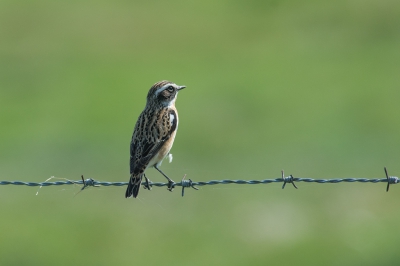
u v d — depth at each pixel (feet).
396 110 78.38
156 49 111.45
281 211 56.13
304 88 89.10
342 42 109.91
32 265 49.65
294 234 52.80
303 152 68.08
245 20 124.98
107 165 65.31
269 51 109.19
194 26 122.83
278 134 73.00
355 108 80.48
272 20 125.08
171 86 35.35
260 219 54.95
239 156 67.51
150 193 57.67
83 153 67.82
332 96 85.71
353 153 68.39
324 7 124.16
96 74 98.22
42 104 84.79
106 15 126.72
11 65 102.58
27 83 94.02
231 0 134.51
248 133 73.41
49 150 68.85
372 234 52.44
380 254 49.47
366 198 58.23
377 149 68.18
